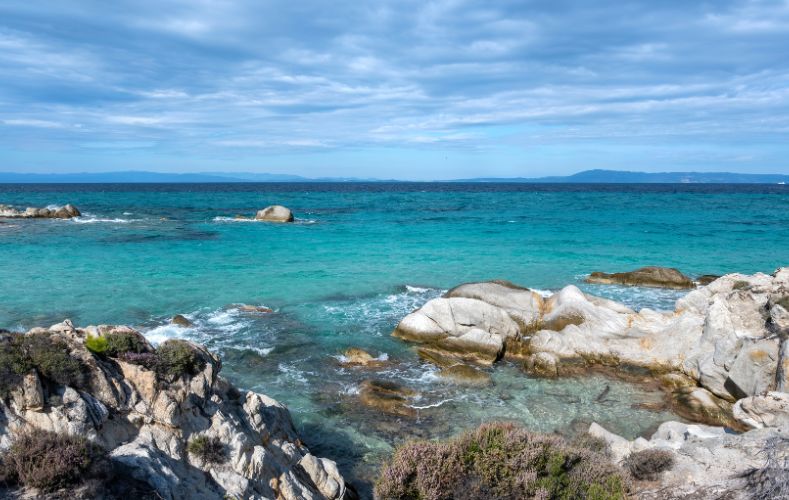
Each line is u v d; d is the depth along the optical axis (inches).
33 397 362.9
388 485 420.8
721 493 421.4
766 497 394.6
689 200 5167.3
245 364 852.0
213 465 422.0
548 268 1620.3
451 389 790.5
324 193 7003.0
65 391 382.9
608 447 569.3
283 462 495.2
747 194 6737.2
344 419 683.4
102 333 450.6
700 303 1032.8
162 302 1170.6
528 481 409.7
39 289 1239.5
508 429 483.8
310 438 633.0
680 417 720.3
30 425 358.3
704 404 726.5
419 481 418.0
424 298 1263.5
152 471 368.8
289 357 889.5
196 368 465.1
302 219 3056.1
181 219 2906.0
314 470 494.6
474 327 959.6
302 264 1632.6
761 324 820.6
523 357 941.8
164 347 464.4
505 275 1518.2
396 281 1427.2
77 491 316.5
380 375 832.3
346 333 1014.4
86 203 4234.7
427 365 879.7
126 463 367.2
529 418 704.4
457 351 929.5
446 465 425.7
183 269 1517.0
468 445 451.5
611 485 429.1
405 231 2471.7
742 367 725.9
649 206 4229.8
